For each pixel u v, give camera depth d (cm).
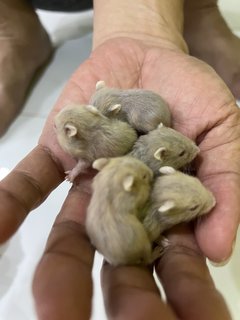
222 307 12
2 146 26
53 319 12
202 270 14
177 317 12
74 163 18
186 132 18
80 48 31
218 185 16
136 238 14
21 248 22
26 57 28
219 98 18
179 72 19
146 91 18
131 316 11
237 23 32
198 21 28
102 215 14
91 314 12
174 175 16
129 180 14
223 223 15
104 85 19
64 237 15
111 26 24
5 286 21
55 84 29
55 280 12
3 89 26
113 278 13
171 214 15
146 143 17
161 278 14
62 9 31
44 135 18
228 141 17
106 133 17
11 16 28
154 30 23
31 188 16
